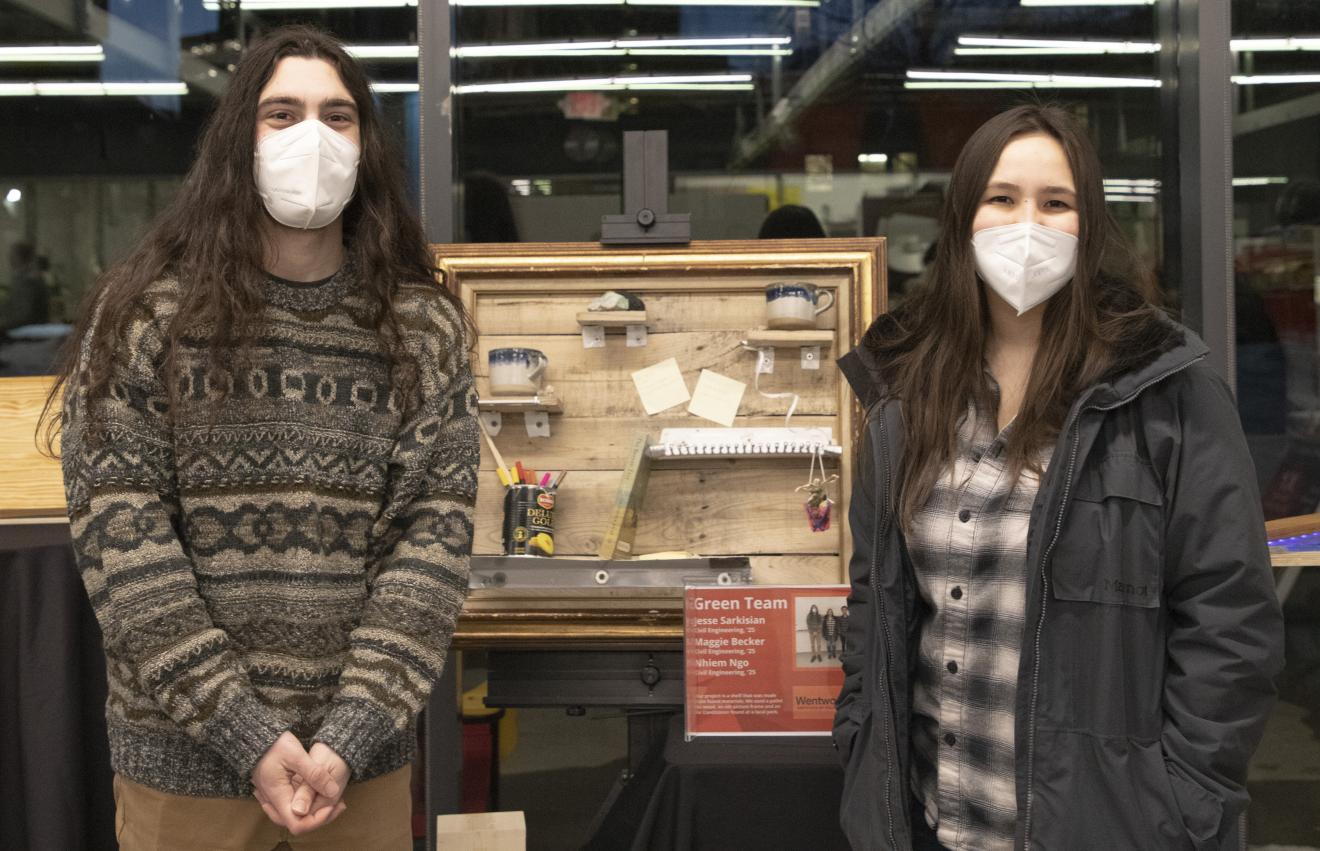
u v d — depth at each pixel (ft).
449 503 4.52
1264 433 8.63
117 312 4.23
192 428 4.20
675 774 6.12
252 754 3.92
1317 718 8.52
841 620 6.56
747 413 7.67
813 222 8.89
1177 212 8.79
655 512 7.68
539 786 8.51
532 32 8.97
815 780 6.10
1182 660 4.43
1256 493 4.50
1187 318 8.63
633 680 7.43
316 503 4.26
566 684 7.46
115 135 8.93
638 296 7.75
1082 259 4.80
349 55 4.78
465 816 6.74
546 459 7.72
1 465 7.39
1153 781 4.33
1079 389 4.64
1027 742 4.45
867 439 5.33
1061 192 4.85
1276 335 8.63
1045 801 4.39
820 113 8.90
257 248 4.40
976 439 4.95
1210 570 4.39
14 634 6.37
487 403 7.38
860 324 7.43
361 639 4.24
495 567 7.15
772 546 7.62
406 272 4.77
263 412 4.25
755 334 7.43
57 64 8.91
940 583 4.85
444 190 8.70
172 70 8.94
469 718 8.48
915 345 5.29
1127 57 8.86
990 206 4.94
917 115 8.87
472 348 4.95
